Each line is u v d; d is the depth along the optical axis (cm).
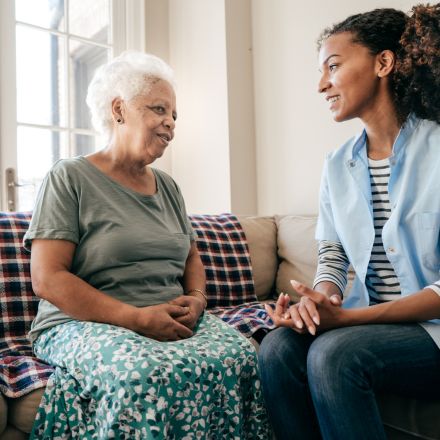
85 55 263
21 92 241
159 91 137
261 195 257
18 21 240
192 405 102
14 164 236
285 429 107
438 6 118
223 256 185
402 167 120
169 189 153
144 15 274
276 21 246
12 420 107
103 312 116
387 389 102
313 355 100
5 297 139
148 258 133
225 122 251
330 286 129
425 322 107
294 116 238
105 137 143
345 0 214
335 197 132
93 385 101
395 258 117
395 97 121
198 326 129
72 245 125
